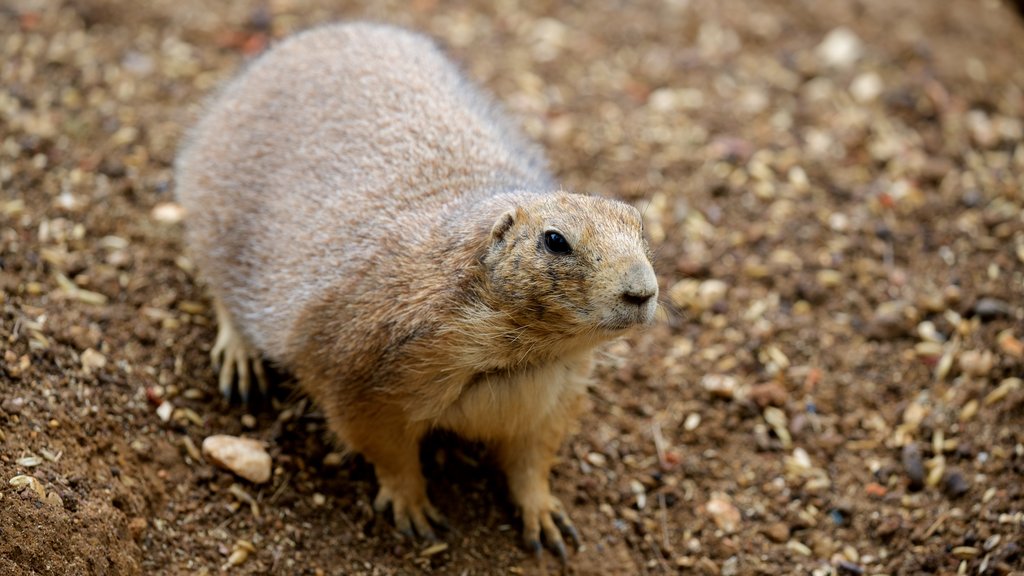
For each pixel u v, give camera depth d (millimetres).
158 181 9609
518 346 6609
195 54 11234
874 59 12320
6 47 10672
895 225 10289
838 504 8094
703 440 8539
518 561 7594
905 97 11727
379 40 8836
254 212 7941
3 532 6328
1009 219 10234
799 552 7883
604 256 6199
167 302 8492
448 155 7773
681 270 9750
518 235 6398
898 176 10844
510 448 7668
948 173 10852
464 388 6996
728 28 12703
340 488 7750
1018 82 12289
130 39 11180
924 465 8336
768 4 13117
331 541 7441
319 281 7242
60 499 6699
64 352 7672
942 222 10305
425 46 9219
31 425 7070
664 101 11617
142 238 8969
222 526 7324
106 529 6742
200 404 7945
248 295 7898
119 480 7180
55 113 10047
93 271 8500
